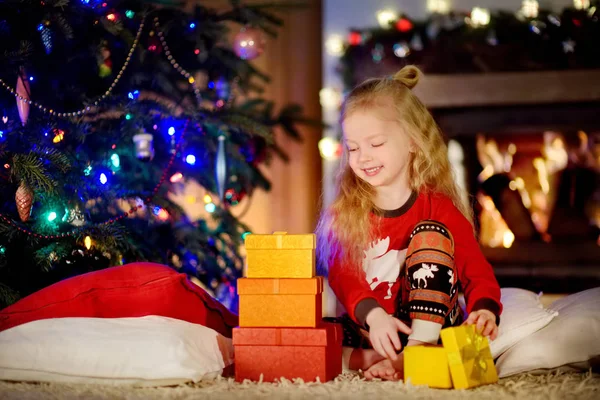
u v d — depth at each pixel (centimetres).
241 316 155
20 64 200
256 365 153
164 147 252
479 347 149
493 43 394
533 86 389
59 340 157
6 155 191
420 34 400
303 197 424
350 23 464
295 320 154
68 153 210
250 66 272
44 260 194
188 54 259
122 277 174
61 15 208
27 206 187
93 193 215
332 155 411
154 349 153
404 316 164
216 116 253
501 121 400
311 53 431
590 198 392
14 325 168
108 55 229
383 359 167
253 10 270
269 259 156
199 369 153
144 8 234
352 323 175
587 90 384
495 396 137
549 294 372
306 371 152
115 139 233
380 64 404
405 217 171
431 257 154
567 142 397
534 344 160
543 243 383
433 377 145
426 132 173
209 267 261
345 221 172
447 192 176
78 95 226
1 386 151
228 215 268
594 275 370
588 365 158
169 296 173
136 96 240
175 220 249
